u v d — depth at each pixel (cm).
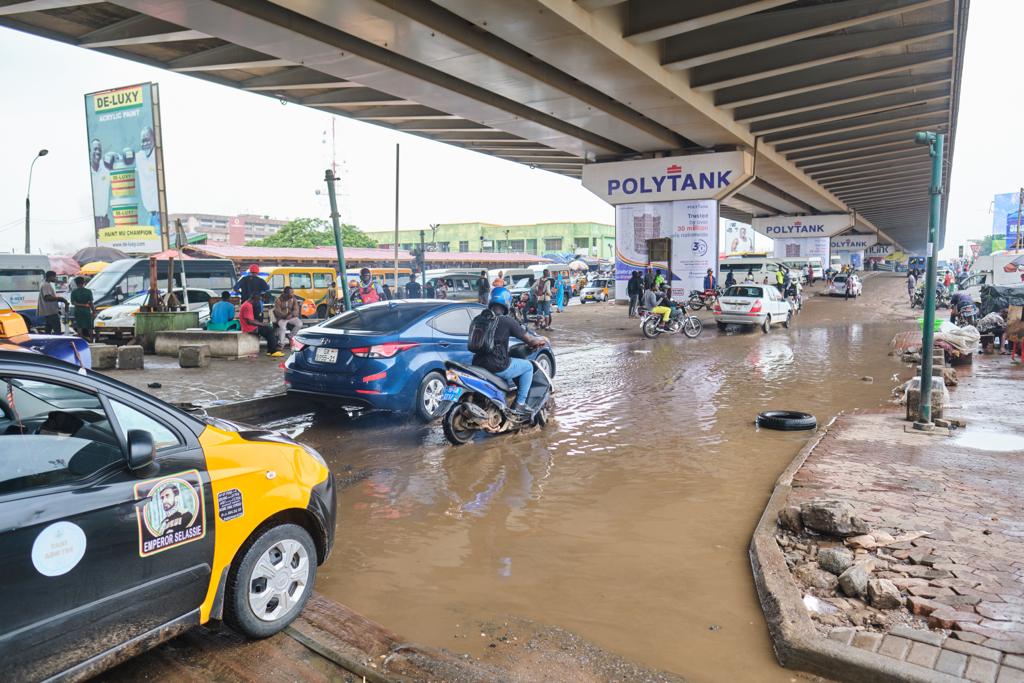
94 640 270
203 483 306
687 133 2588
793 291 3102
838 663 312
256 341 1336
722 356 1540
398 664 320
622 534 488
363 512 532
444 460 678
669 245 3017
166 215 2788
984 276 2641
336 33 1566
